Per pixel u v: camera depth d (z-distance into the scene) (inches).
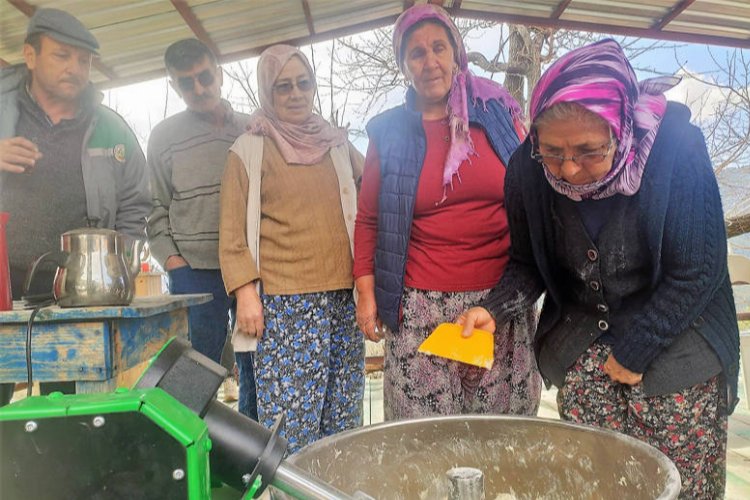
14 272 67.1
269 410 67.4
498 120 62.7
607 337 46.1
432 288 60.1
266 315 68.6
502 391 60.3
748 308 164.6
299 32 141.5
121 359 48.6
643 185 40.6
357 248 67.4
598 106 36.7
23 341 46.3
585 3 134.0
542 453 36.4
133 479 17.9
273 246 68.9
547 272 47.8
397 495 36.1
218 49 138.9
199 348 85.2
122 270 51.3
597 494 34.0
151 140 88.7
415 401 60.4
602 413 46.7
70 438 17.8
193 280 85.0
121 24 115.6
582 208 43.4
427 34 59.2
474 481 30.7
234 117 90.4
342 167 73.4
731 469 91.5
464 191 59.5
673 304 40.6
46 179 68.3
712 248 40.0
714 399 43.6
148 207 80.2
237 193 68.7
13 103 66.8
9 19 101.5
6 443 17.8
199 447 18.3
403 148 62.1
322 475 32.3
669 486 26.5
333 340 71.9
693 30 144.7
